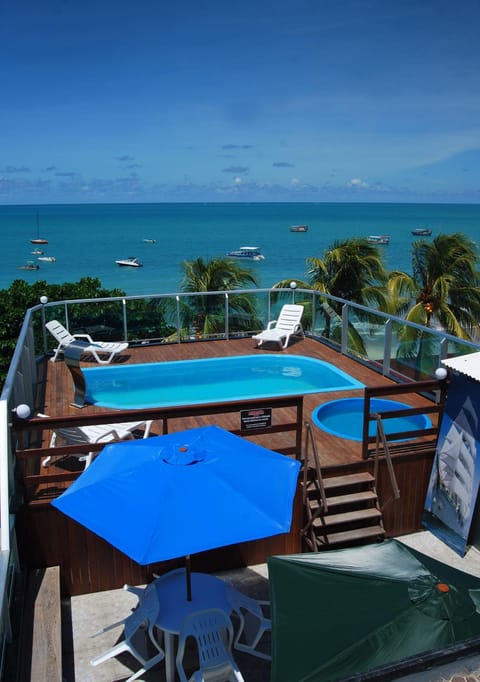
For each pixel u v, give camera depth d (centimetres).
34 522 579
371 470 690
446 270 2066
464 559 665
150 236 12231
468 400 643
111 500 393
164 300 1224
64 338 1141
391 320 980
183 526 371
